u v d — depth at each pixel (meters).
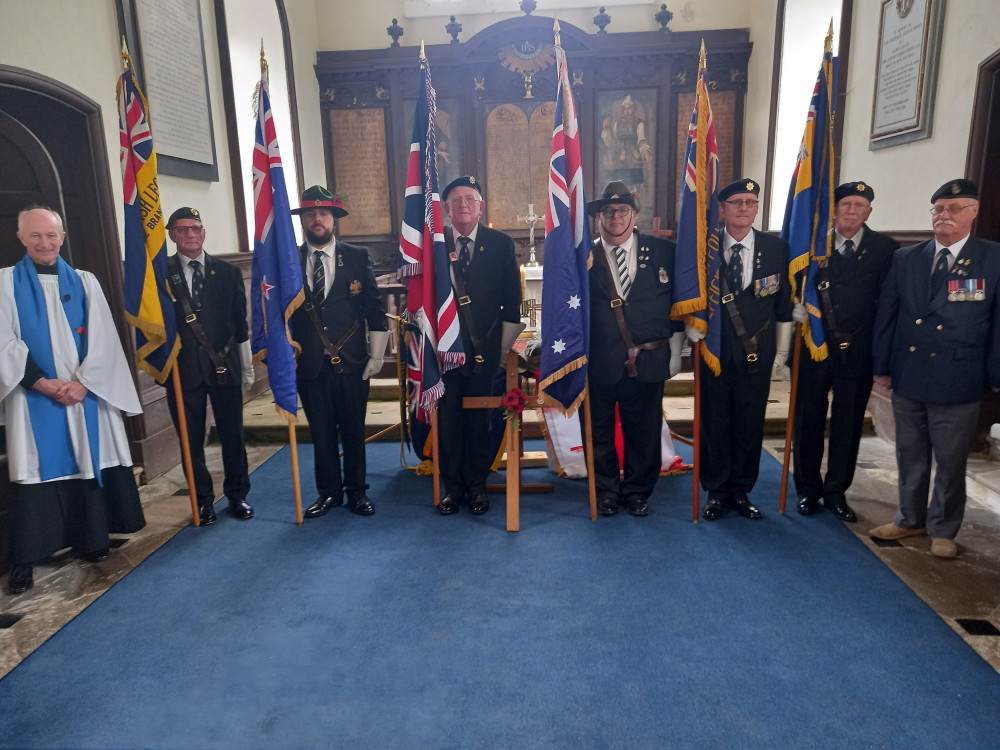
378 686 2.28
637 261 3.36
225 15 5.78
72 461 3.05
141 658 2.46
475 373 3.47
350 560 3.18
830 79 3.15
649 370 3.37
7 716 2.17
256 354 3.53
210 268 3.48
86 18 3.96
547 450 4.38
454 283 3.45
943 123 4.17
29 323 2.96
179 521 3.67
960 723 2.05
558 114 3.30
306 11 8.37
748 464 3.55
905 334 3.02
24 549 2.94
